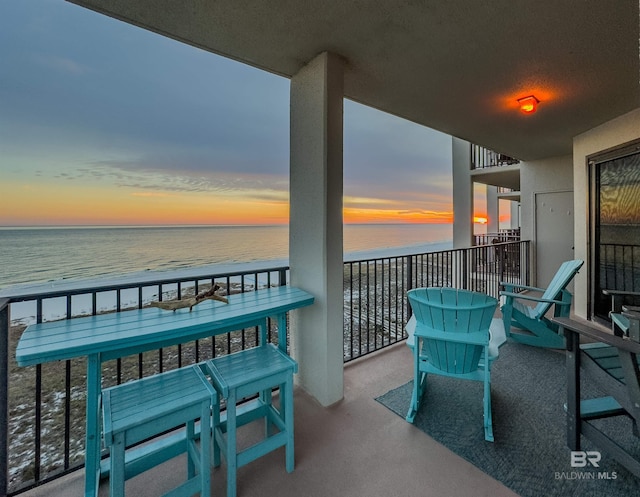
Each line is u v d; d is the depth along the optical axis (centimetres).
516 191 1105
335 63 206
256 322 175
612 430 171
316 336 209
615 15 169
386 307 567
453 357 180
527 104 284
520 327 297
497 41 194
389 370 254
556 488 134
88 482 121
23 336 120
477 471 145
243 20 173
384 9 165
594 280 367
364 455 157
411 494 133
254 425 187
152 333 125
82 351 111
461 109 308
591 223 371
